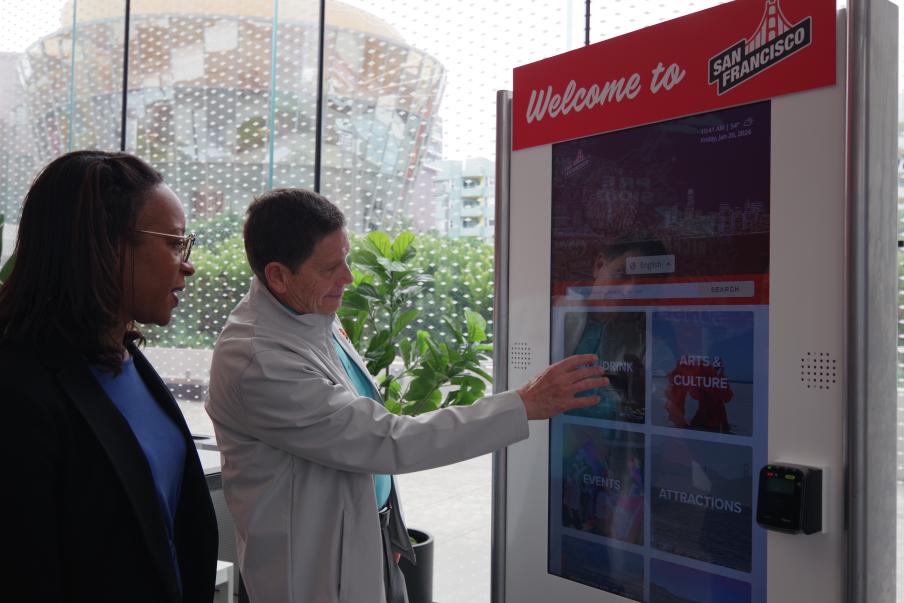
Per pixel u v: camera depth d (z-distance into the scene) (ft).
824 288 4.31
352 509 5.36
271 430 5.16
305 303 5.47
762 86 4.60
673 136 5.12
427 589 10.14
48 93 16.11
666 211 5.16
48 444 3.05
